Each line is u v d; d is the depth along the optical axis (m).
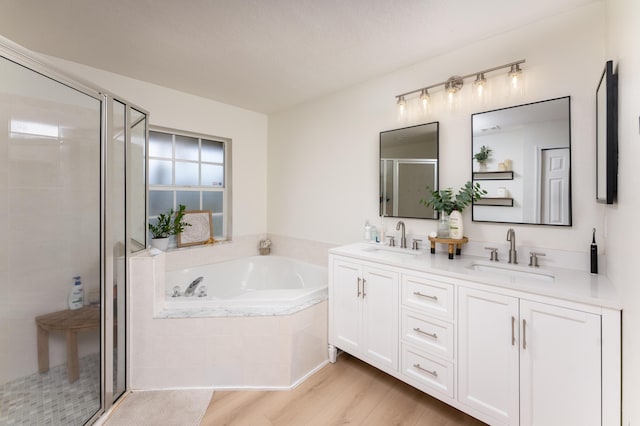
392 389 1.95
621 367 1.11
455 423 1.64
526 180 1.79
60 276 1.75
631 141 0.97
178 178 3.15
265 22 1.79
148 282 1.93
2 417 1.57
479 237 2.01
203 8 1.65
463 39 1.97
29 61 1.50
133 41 2.00
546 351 1.28
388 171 2.51
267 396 1.87
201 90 2.91
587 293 1.22
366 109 2.68
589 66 1.58
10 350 1.68
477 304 1.50
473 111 2.02
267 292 2.30
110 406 1.74
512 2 1.59
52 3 1.59
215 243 3.31
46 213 1.71
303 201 3.29
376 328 1.97
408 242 2.40
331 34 1.92
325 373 2.13
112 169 1.80
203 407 1.76
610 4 1.38
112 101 1.81
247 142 3.54
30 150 1.71
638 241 0.89
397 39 1.97
